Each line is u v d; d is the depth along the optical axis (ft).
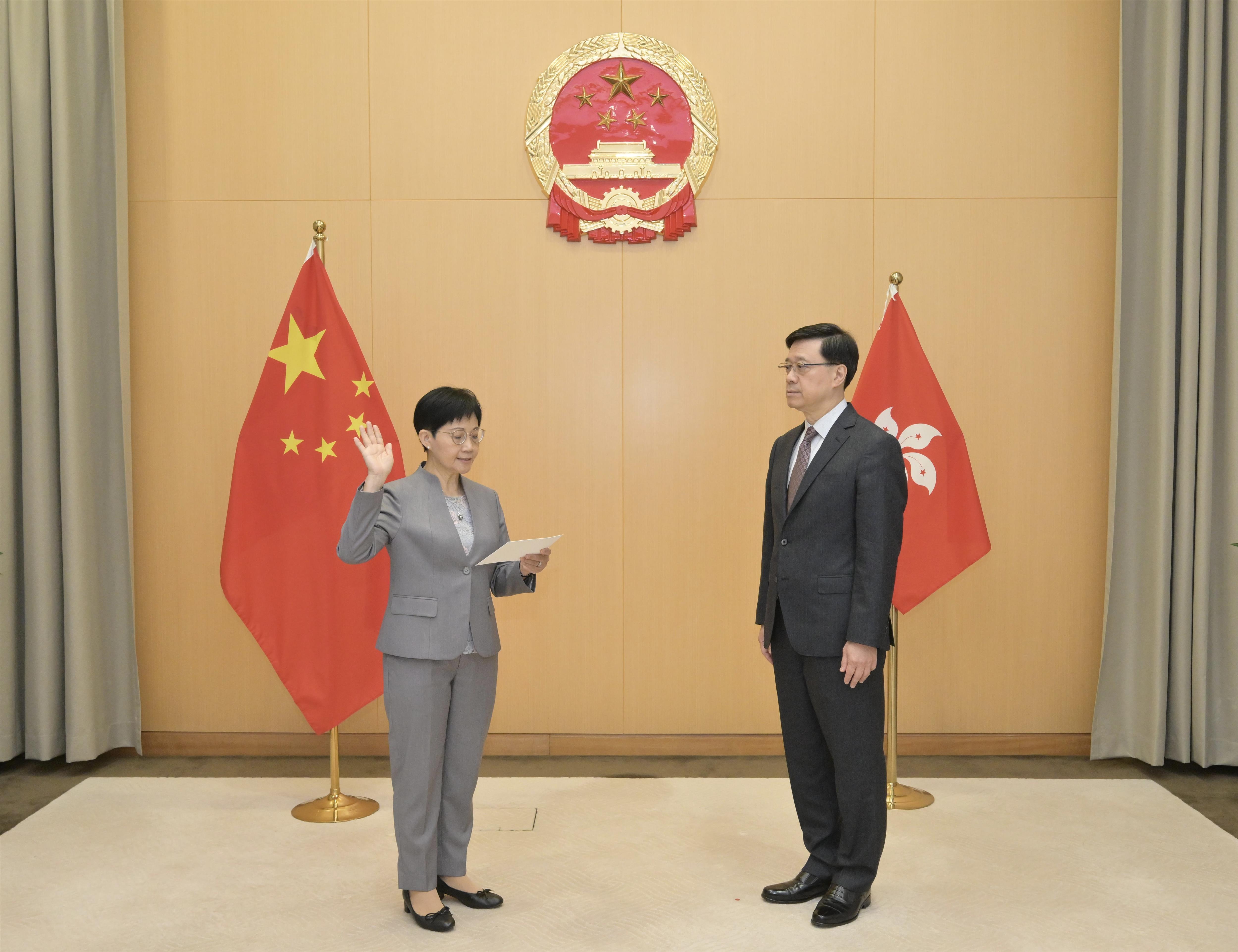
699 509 12.71
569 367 12.67
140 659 12.79
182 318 12.66
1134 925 7.88
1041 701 12.78
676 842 9.68
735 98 12.59
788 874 8.90
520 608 12.75
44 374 12.07
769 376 12.65
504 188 12.63
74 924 7.93
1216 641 12.13
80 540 12.11
